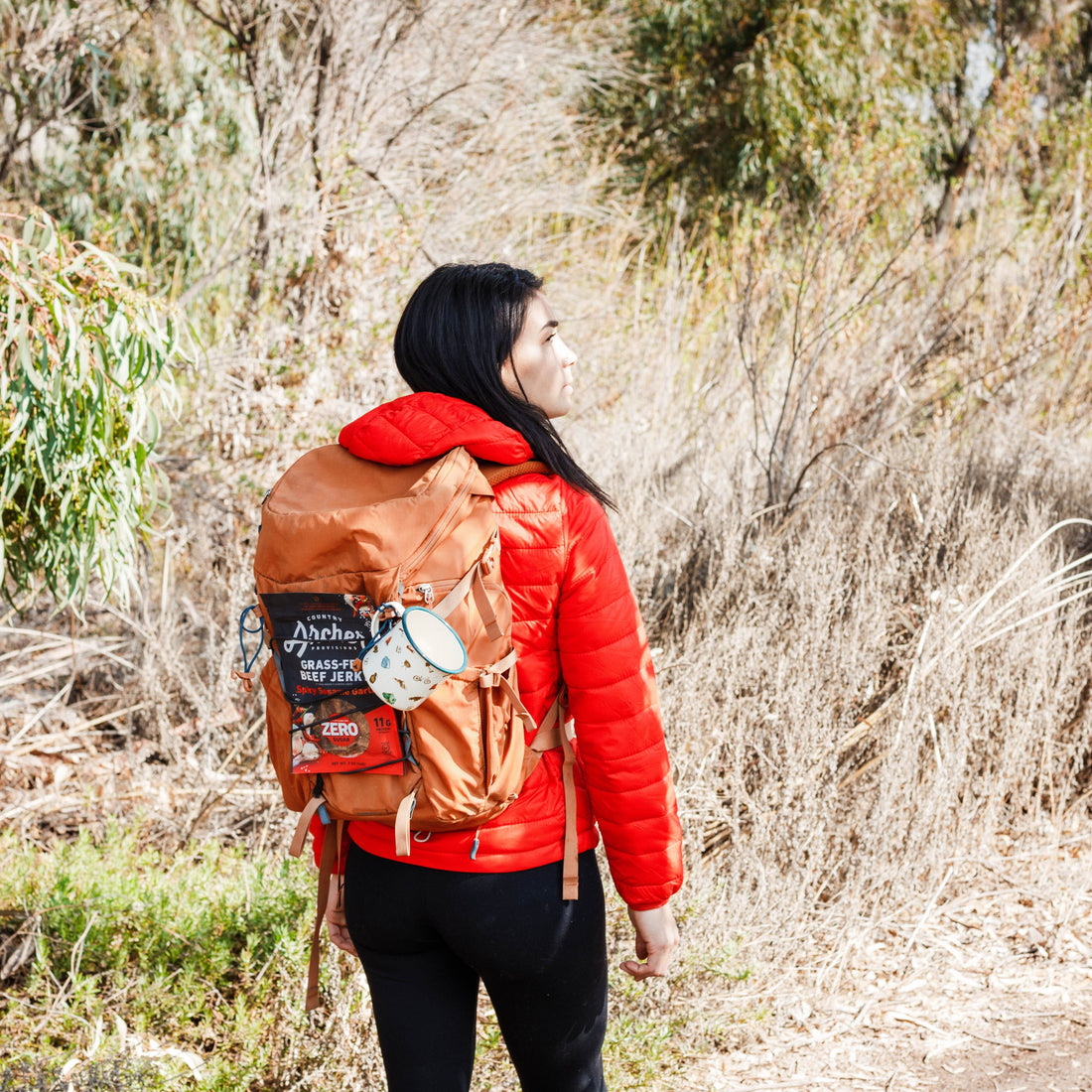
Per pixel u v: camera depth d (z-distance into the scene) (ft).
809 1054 9.07
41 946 9.18
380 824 5.34
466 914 5.23
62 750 13.82
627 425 19.76
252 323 17.21
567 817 5.41
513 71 26.48
